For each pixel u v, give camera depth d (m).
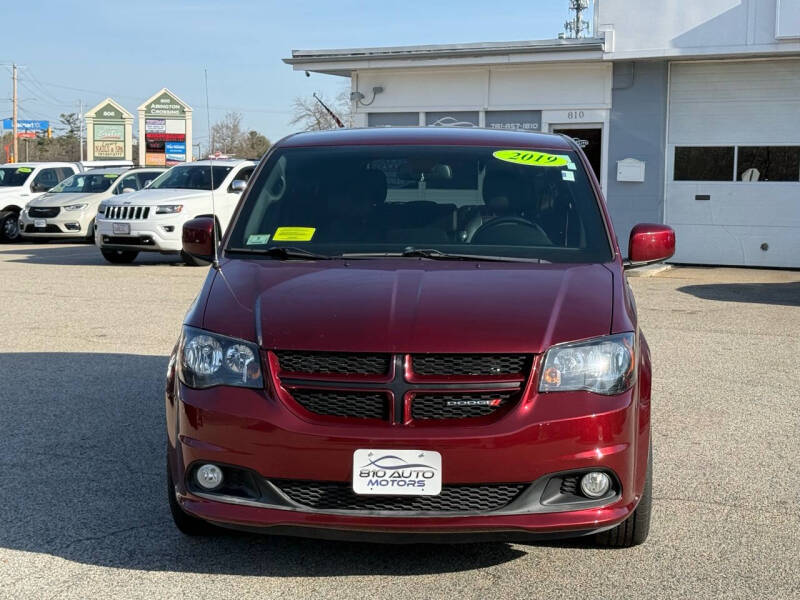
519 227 4.79
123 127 49.12
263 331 3.79
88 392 6.99
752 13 16.08
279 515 3.64
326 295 4.02
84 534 4.35
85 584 3.82
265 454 3.62
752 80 16.94
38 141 94.31
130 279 14.09
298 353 3.71
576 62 17.34
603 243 4.71
